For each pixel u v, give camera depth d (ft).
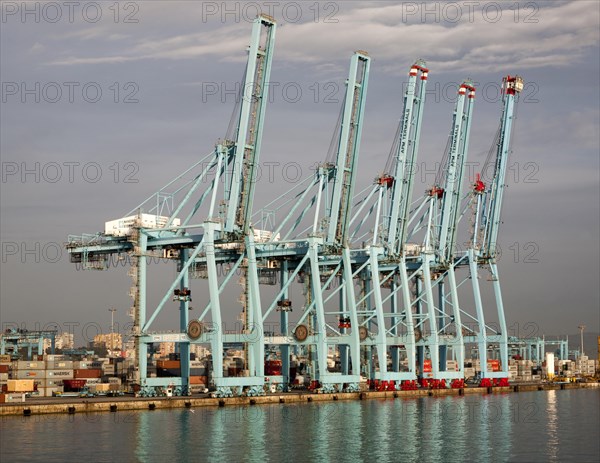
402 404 390.21
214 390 369.09
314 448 263.90
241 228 377.09
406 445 271.28
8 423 302.04
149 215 378.94
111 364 517.14
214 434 285.02
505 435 293.84
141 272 375.45
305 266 423.23
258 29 372.79
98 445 262.26
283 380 420.77
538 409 384.47
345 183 408.87
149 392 376.48
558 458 251.39
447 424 319.47
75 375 431.02
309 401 387.75
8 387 386.52
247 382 374.43
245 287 389.19
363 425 312.50
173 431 289.53
